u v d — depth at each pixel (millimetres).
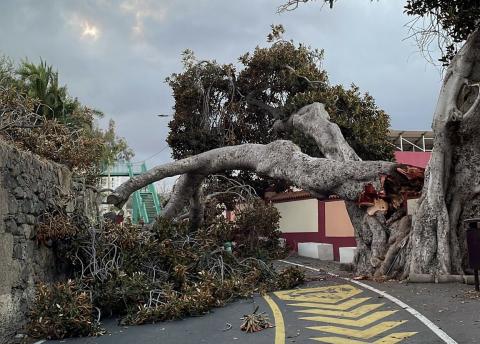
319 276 13586
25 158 9141
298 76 21828
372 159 20656
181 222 13000
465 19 11266
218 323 8688
